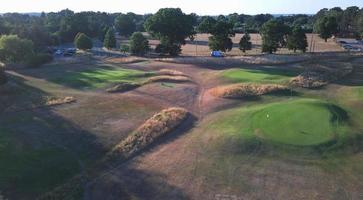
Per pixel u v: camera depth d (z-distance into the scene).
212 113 42.50
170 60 73.44
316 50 91.81
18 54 70.69
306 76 55.34
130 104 46.09
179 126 38.66
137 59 75.56
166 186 27.42
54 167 30.19
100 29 134.75
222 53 88.06
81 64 72.31
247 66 66.44
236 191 26.52
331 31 111.62
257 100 46.00
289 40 82.69
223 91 48.88
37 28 104.25
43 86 55.44
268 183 27.39
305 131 34.56
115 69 66.81
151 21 88.62
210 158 31.08
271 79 55.06
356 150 31.78
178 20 88.62
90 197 26.42
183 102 46.84
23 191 26.70
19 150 32.91
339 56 72.31
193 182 27.77
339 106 42.59
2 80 53.53
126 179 28.61
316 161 30.11
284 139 33.19
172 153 32.41
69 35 126.38
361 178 27.91
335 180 27.72
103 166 30.66
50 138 35.94
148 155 32.38
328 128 35.06
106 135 36.47
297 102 42.09
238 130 35.72
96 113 42.91
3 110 44.38
